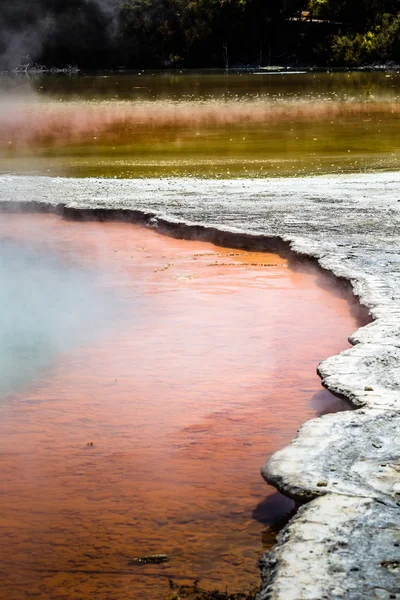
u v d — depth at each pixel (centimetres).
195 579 348
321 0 8856
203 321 749
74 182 1658
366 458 417
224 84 5378
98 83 5931
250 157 2039
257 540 377
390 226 1105
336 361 565
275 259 1008
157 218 1227
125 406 549
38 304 820
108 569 359
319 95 4191
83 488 433
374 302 730
